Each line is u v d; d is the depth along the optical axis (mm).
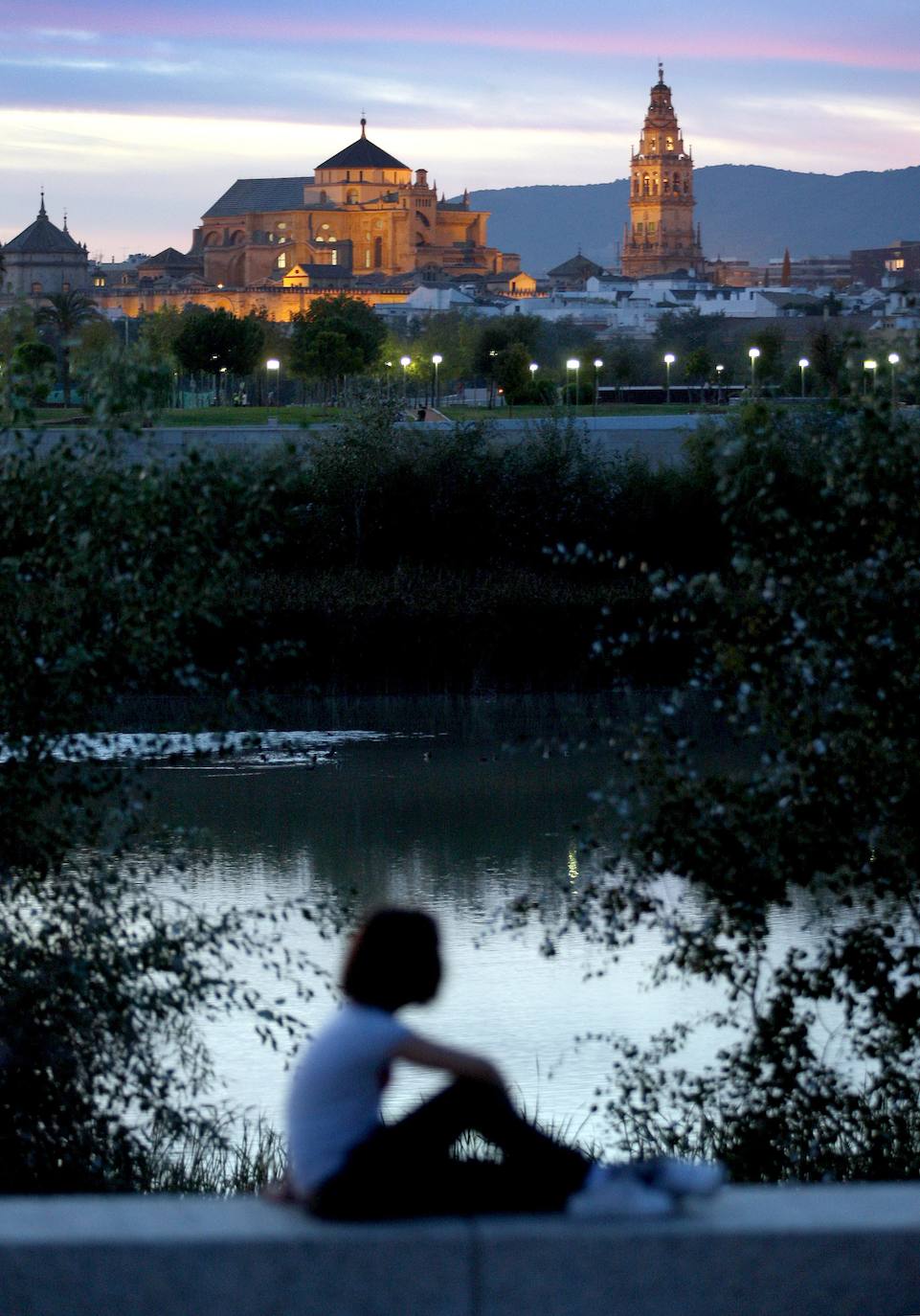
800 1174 13211
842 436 14188
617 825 14273
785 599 13688
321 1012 21219
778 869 13516
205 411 104688
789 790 13570
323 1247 6336
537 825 34812
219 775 40281
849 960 13867
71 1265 6254
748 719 14078
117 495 14297
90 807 14570
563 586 56031
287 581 55062
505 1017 21469
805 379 114500
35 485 14375
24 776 14203
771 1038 13883
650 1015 21500
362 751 43938
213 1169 15109
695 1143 14477
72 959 13367
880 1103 13875
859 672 13477
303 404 141750
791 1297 6422
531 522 60219
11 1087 13094
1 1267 6242
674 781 13758
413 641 53156
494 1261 6383
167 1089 13898
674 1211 6590
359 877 29797
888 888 13930
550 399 131750
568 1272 6402
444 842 33156
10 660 14156
